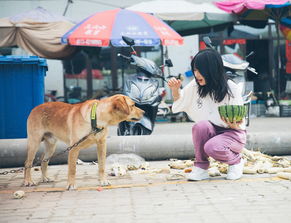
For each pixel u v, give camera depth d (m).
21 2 14.66
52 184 5.14
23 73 6.84
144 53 14.79
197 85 5.05
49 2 14.77
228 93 4.86
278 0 11.45
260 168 5.38
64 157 6.46
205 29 13.32
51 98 14.61
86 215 3.75
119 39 8.81
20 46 10.47
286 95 15.28
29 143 5.10
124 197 4.34
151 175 5.45
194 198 4.21
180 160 6.54
